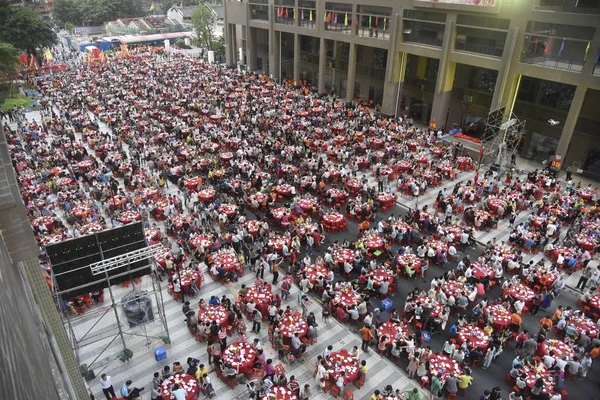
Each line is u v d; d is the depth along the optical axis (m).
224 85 63.31
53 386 5.70
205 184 34.94
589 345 19.88
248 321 21.98
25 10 75.31
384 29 51.50
